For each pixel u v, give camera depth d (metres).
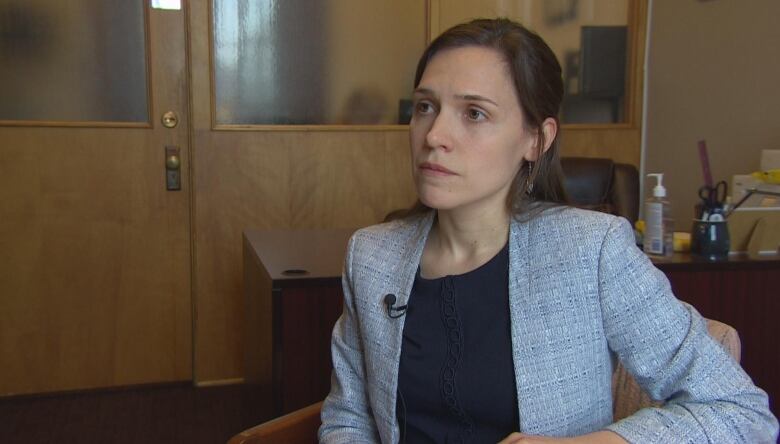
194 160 3.22
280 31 3.27
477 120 0.98
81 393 3.27
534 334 0.95
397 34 3.40
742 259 2.16
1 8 2.99
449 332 1.00
